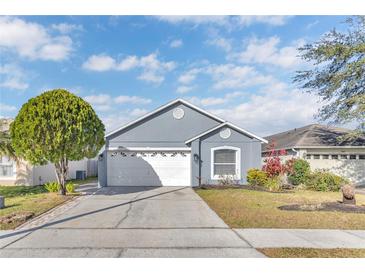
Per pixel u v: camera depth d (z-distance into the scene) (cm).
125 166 1590
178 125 1641
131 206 937
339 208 854
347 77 1534
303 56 1638
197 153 1552
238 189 1345
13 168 1638
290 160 1481
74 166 2155
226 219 733
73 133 1056
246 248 510
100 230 632
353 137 1584
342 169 1662
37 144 1013
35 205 929
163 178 1593
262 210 839
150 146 1620
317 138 1778
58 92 1081
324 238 571
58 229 642
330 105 1652
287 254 481
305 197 1091
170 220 730
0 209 866
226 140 1574
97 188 1471
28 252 492
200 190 1339
